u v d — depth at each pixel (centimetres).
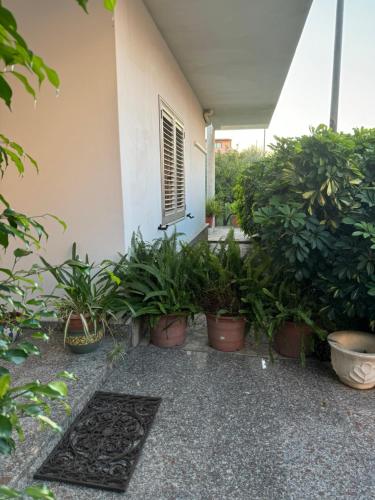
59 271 238
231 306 261
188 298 269
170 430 179
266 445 169
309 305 252
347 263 221
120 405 199
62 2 244
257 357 261
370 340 229
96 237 271
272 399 207
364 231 211
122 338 266
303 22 347
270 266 266
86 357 234
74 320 233
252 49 412
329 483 147
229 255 284
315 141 236
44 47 252
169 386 220
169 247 293
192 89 570
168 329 271
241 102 655
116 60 247
